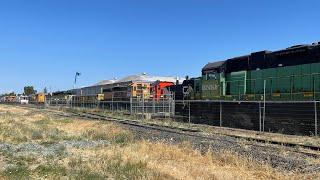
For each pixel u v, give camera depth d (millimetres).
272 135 26547
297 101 27031
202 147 19422
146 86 61406
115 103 65312
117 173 12797
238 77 34656
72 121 40406
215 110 35812
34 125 34375
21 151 18578
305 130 26844
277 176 12695
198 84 41625
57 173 12969
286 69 29844
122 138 23328
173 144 20156
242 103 32625
